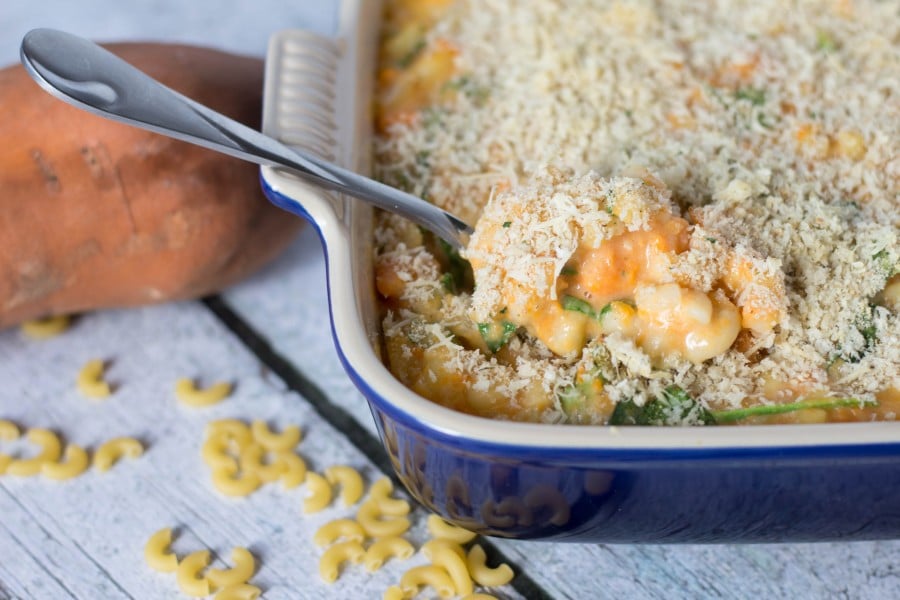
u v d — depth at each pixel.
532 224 0.71
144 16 1.00
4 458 0.80
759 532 0.71
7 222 0.79
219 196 0.81
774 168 0.77
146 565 0.76
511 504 0.69
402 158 0.80
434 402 0.69
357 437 0.81
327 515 0.77
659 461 0.66
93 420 0.81
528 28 0.84
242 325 0.85
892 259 0.73
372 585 0.75
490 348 0.72
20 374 0.83
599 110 0.79
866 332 0.72
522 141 0.79
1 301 0.81
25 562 0.76
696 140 0.78
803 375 0.71
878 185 0.77
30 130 0.79
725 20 0.85
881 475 0.67
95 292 0.83
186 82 0.82
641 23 0.83
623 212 0.70
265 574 0.75
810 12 0.85
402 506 0.77
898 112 0.79
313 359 0.84
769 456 0.66
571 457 0.66
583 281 0.71
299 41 0.79
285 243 0.86
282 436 0.80
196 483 0.79
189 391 0.82
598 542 0.73
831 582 0.74
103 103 0.73
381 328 0.74
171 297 0.85
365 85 0.81
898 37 0.83
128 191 0.80
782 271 0.72
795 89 0.80
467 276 0.76
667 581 0.75
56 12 1.00
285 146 0.75
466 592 0.74
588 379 0.71
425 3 0.87
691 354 0.70
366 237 0.75
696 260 0.71
